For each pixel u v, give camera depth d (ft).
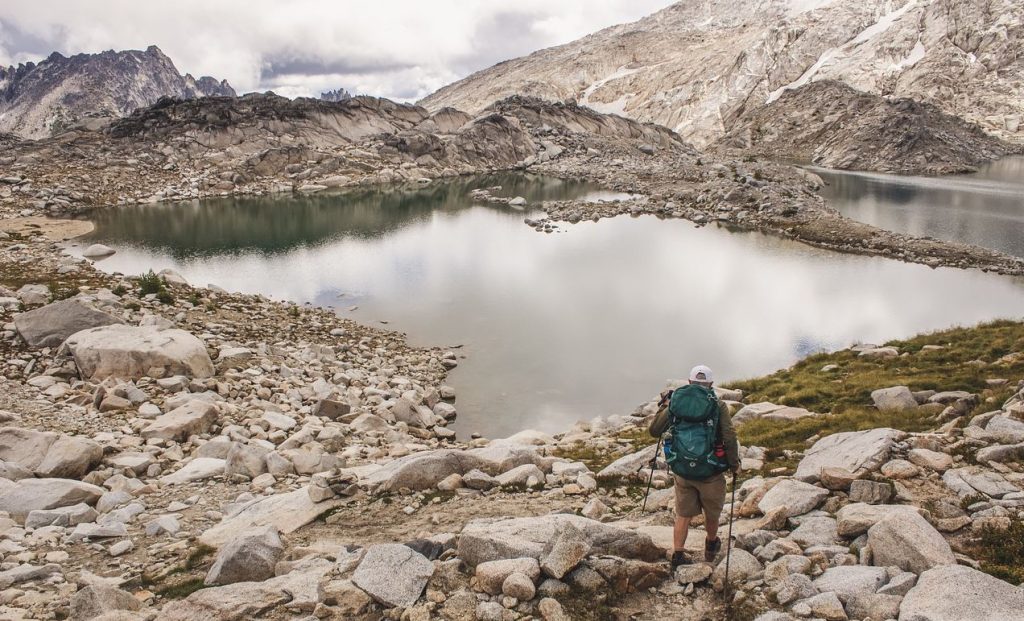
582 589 22.26
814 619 19.43
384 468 41.14
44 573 26.94
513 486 38.78
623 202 266.16
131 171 297.12
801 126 600.80
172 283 118.83
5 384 58.49
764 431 49.52
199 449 47.01
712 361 95.50
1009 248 183.62
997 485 27.58
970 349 65.21
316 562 26.37
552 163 433.89
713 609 21.33
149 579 27.04
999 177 384.06
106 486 39.91
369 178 343.05
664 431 24.99
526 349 100.22
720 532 27.81
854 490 28.48
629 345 102.58
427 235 202.69
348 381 75.20
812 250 183.93
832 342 104.47
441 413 74.59
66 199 250.16
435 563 24.67
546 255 172.86
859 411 48.75
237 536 28.78
